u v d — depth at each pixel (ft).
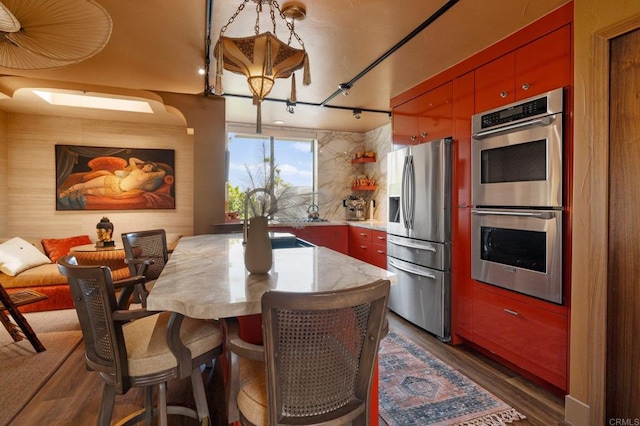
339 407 3.38
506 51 7.78
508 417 6.26
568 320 6.54
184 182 16.78
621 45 5.41
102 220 12.98
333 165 18.86
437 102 10.07
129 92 11.41
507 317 7.88
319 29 7.36
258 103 6.37
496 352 8.18
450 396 6.93
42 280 12.04
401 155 11.40
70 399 6.77
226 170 12.36
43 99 12.59
